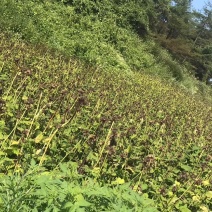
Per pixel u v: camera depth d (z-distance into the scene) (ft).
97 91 29.63
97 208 10.11
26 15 52.03
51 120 17.20
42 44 45.06
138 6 89.35
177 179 18.43
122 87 40.40
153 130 24.94
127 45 75.31
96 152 17.49
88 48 53.62
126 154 16.84
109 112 23.48
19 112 16.42
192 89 95.45
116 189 11.71
